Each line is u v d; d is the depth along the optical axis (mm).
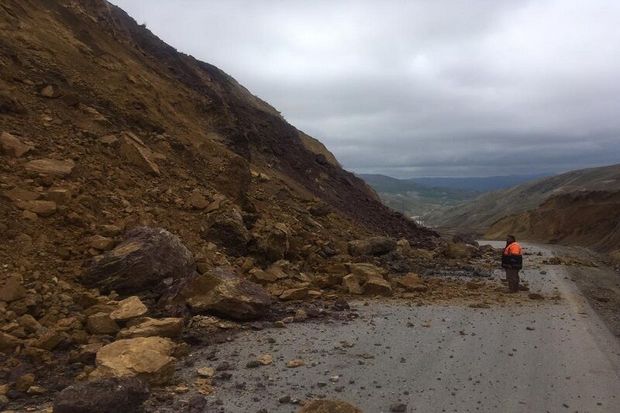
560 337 8586
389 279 13492
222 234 12250
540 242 54812
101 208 10586
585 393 6094
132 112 16156
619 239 33438
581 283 15602
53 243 8906
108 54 19453
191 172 15133
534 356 7496
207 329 8086
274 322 8852
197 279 9031
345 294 11867
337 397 5801
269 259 13109
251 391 5871
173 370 6000
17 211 9039
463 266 18297
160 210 11883
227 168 16062
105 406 4555
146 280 8664
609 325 9625
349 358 7160
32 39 15734
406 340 8148
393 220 32500
